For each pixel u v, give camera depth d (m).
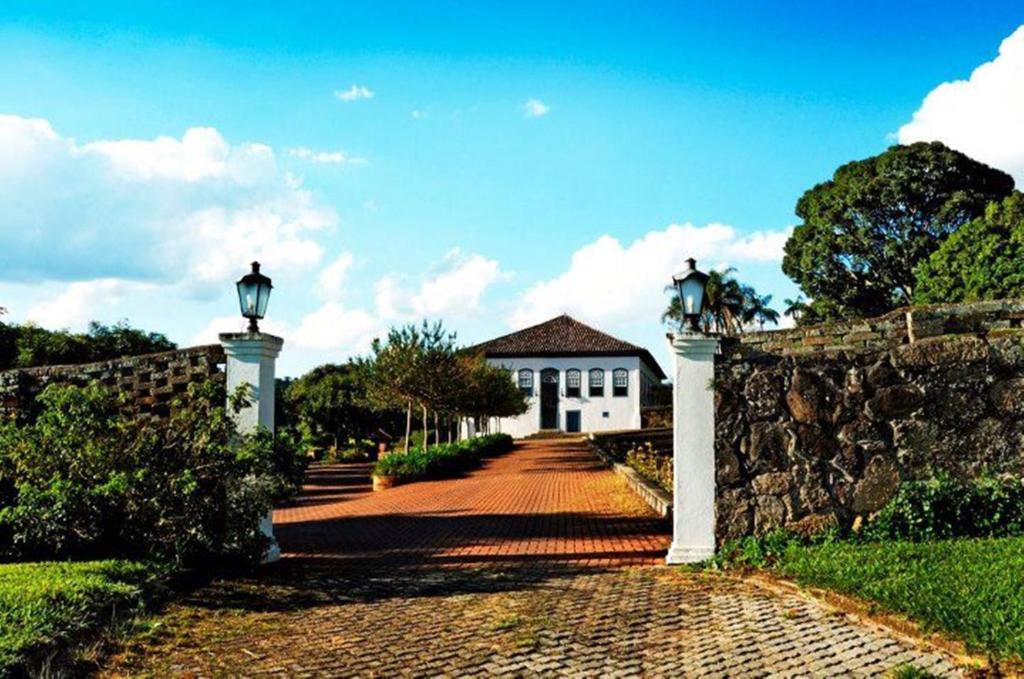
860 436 8.88
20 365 28.28
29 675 5.08
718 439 8.95
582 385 59.16
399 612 7.02
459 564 9.39
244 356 9.31
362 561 9.68
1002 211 28.28
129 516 8.09
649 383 71.06
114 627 6.18
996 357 8.89
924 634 5.69
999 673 4.97
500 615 6.82
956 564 7.20
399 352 26.44
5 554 8.22
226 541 8.38
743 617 6.54
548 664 5.58
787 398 8.94
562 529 12.08
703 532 8.89
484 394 32.38
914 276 40.97
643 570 8.64
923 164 41.47
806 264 44.59
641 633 6.23
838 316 43.88
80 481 8.05
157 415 9.56
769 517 8.81
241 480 8.48
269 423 9.46
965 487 8.71
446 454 27.05
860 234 42.56
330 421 48.09
